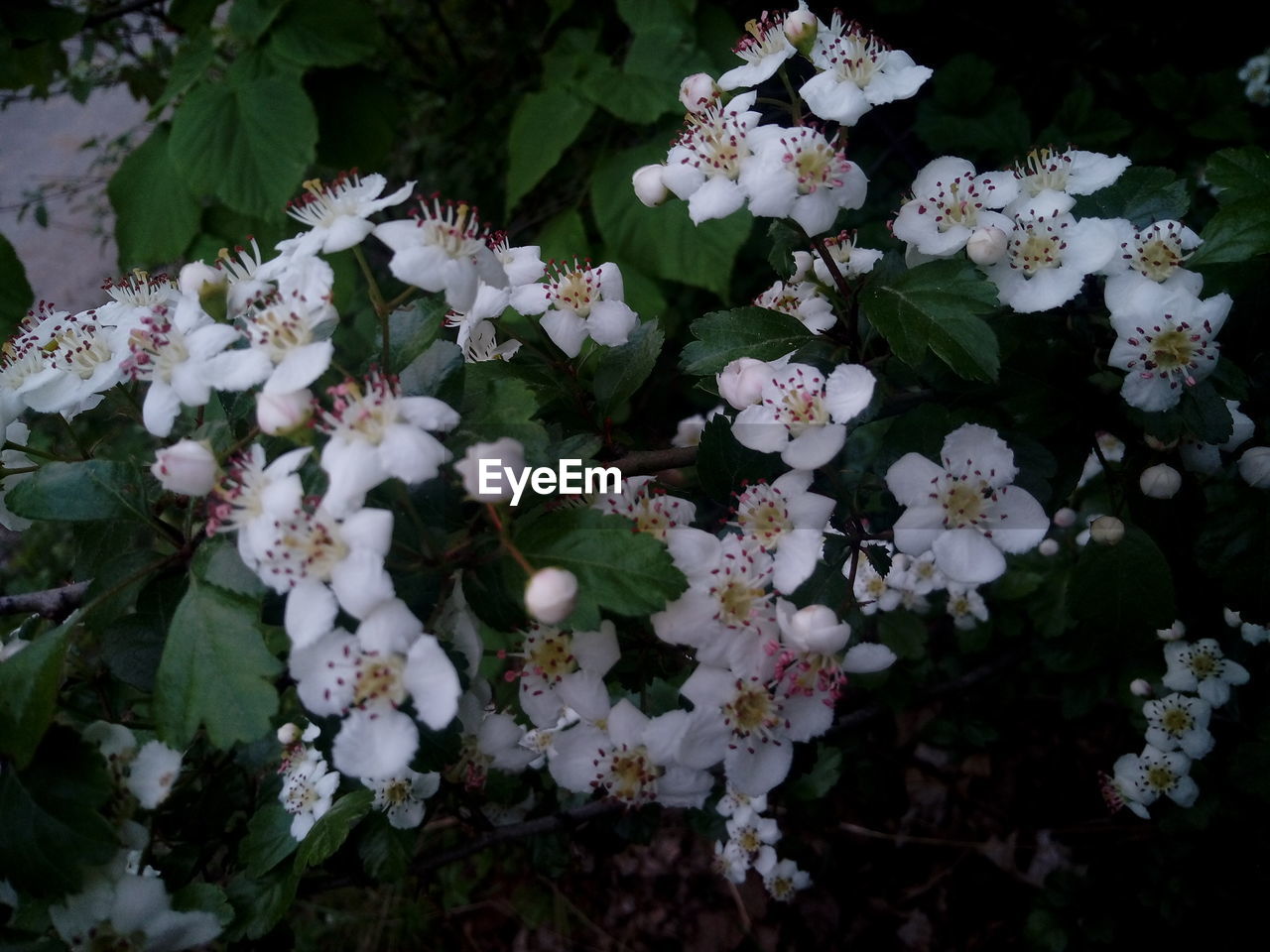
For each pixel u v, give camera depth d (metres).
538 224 0.30
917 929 0.24
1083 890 0.20
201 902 0.12
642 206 0.24
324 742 0.11
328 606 0.10
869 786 0.21
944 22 0.30
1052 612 0.19
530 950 0.26
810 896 0.25
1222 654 0.17
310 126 0.23
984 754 0.26
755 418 0.11
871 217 0.25
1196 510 0.13
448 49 0.39
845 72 0.12
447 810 0.16
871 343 0.13
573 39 0.26
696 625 0.11
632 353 0.13
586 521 0.10
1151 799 0.18
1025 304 0.12
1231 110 0.25
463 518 0.11
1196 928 0.19
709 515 0.18
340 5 0.24
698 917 0.26
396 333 0.12
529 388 0.12
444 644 0.11
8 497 0.11
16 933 0.11
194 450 0.10
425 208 0.11
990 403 0.13
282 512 0.10
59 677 0.10
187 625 0.10
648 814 0.16
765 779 0.11
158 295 0.13
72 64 0.35
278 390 0.10
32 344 0.13
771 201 0.11
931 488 0.11
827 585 0.12
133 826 0.11
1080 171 0.12
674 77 0.24
